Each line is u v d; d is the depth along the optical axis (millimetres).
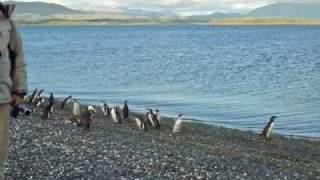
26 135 19188
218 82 59938
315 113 38094
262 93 49875
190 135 27344
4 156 7344
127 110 32969
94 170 13984
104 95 48438
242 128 31594
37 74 69500
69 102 40062
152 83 58844
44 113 28641
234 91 51562
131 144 20625
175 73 71062
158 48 133500
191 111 38750
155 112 33562
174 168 15578
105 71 74250
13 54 7301
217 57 102750
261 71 74188
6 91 7090
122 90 52438
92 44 156125
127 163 15469
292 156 22938
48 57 102938
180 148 21281
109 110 34000
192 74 69812
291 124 33688
